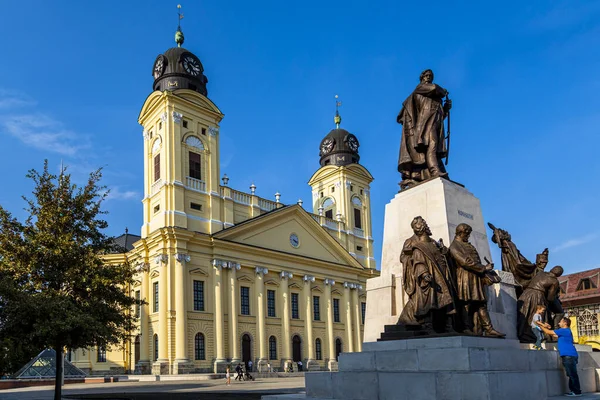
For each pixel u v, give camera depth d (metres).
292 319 55.03
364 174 68.56
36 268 18.47
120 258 51.75
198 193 50.00
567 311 42.31
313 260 57.59
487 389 8.13
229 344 48.69
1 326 17.25
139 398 20.73
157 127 50.66
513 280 12.75
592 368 11.43
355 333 61.31
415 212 12.91
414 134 13.62
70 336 17.61
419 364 9.36
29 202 19.30
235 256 50.88
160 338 45.34
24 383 37.78
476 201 13.44
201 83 53.50
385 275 12.98
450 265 10.48
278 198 58.62
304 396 11.02
